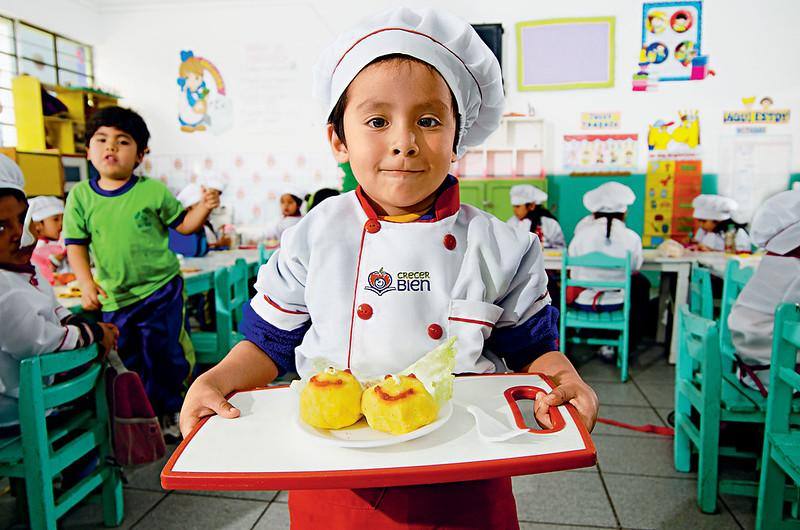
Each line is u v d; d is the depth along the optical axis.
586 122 4.91
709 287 2.80
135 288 2.39
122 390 1.61
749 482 1.89
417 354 0.74
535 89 4.93
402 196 0.69
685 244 4.69
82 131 4.60
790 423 1.65
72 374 1.77
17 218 1.46
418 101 0.67
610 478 2.16
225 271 2.67
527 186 4.58
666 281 4.14
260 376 0.79
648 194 4.89
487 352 0.81
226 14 5.14
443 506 0.71
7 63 4.32
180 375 2.51
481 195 4.91
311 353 0.77
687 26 4.68
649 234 4.93
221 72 5.21
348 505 0.72
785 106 4.65
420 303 0.75
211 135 5.29
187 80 5.25
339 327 0.76
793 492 1.71
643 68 4.78
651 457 2.32
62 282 2.68
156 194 2.37
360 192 0.80
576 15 4.79
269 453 0.56
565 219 5.03
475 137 0.94
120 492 1.88
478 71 0.79
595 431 2.58
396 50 0.66
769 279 1.89
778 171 4.71
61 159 4.21
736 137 4.73
